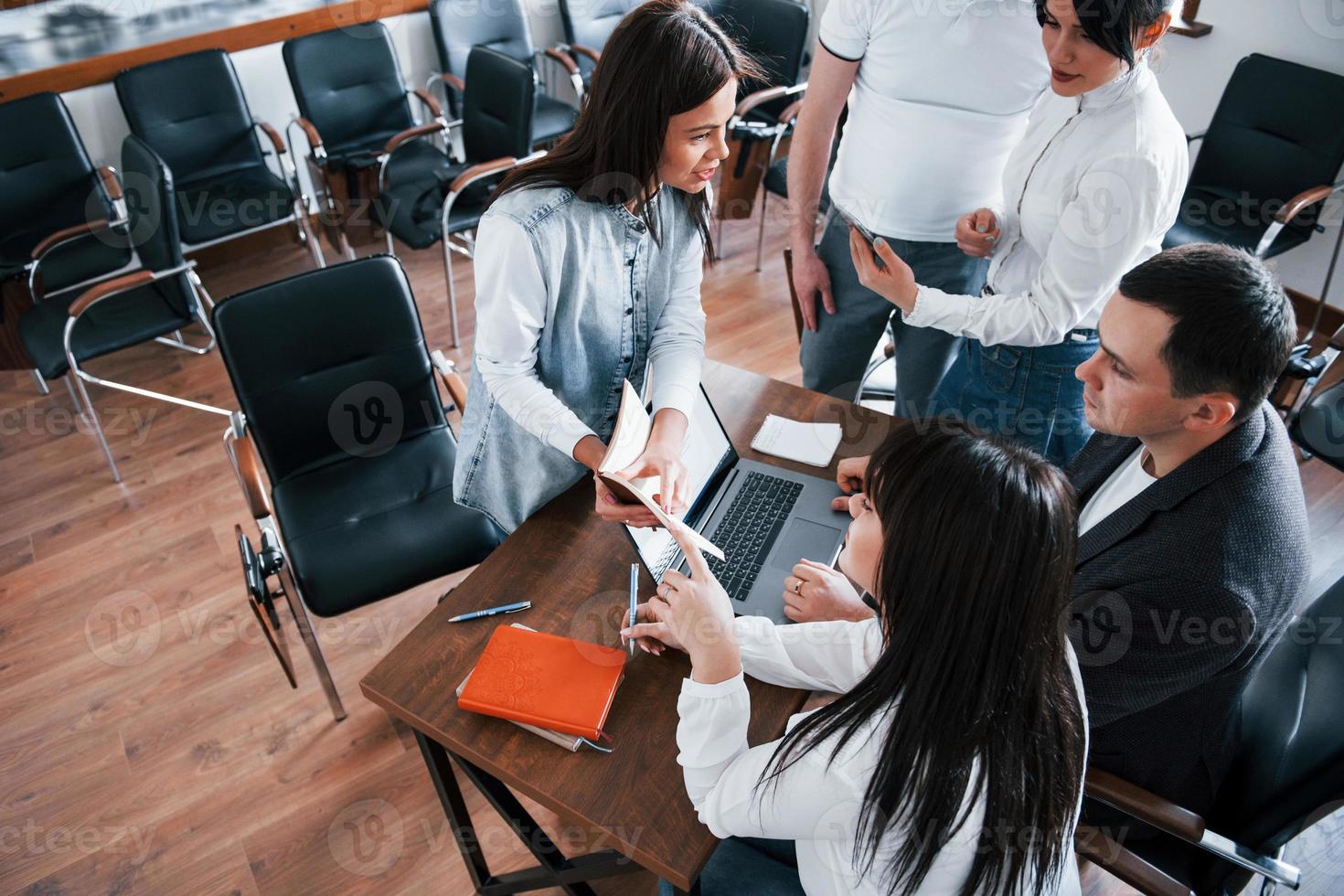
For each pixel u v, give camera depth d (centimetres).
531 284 135
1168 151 148
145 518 271
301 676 228
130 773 208
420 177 350
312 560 197
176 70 331
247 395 202
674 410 150
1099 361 119
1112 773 131
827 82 194
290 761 210
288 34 368
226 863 192
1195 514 114
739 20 360
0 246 304
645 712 131
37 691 225
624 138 126
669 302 161
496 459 159
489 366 144
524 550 156
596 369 158
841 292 222
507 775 125
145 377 327
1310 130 286
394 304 211
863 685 96
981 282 213
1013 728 91
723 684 113
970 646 88
